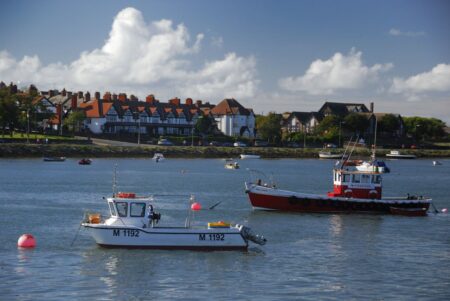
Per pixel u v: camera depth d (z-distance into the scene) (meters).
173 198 86.50
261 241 50.56
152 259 47.00
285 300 38.91
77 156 181.62
